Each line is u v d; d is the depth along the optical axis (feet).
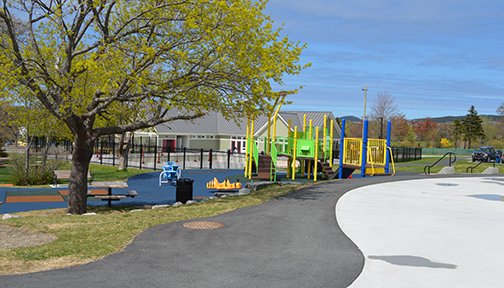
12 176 80.94
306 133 95.50
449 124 354.74
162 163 132.77
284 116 190.90
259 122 191.21
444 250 27.20
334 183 60.49
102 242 26.91
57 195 67.00
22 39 54.29
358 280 21.11
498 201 48.08
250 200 44.86
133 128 50.47
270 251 25.79
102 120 81.71
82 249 25.27
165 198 67.92
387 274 22.16
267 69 46.11
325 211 38.73
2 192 69.05
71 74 46.24
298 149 88.99
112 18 51.90
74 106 43.47
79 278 20.38
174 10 45.09
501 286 20.81
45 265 22.31
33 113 67.72
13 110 74.23
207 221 33.78
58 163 86.84
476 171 111.34
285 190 52.70
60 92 46.62
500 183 66.85
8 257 23.48
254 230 30.94
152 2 45.21
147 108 72.02
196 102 49.08
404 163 157.28
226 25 44.52
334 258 24.66
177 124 181.78
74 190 49.06
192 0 43.57
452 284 20.94
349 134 274.36
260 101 48.80
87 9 44.45
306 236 29.53
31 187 75.41
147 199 66.69
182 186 57.67
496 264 24.45
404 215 38.17
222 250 25.80
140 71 44.21
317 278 21.22
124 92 46.70
